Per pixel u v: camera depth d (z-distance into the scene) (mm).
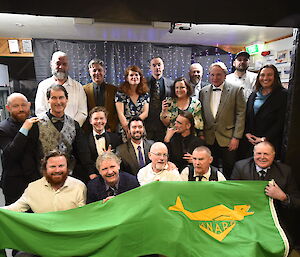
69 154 2502
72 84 3072
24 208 2148
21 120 2572
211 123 3053
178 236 1803
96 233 1778
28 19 3635
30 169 2473
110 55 5121
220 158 3156
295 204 2096
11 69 4836
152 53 5281
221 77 2949
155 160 2383
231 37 4699
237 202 2055
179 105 3082
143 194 2008
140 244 1816
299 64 2281
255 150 2344
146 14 1826
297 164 2469
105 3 1759
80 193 2203
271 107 2760
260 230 1903
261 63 5023
